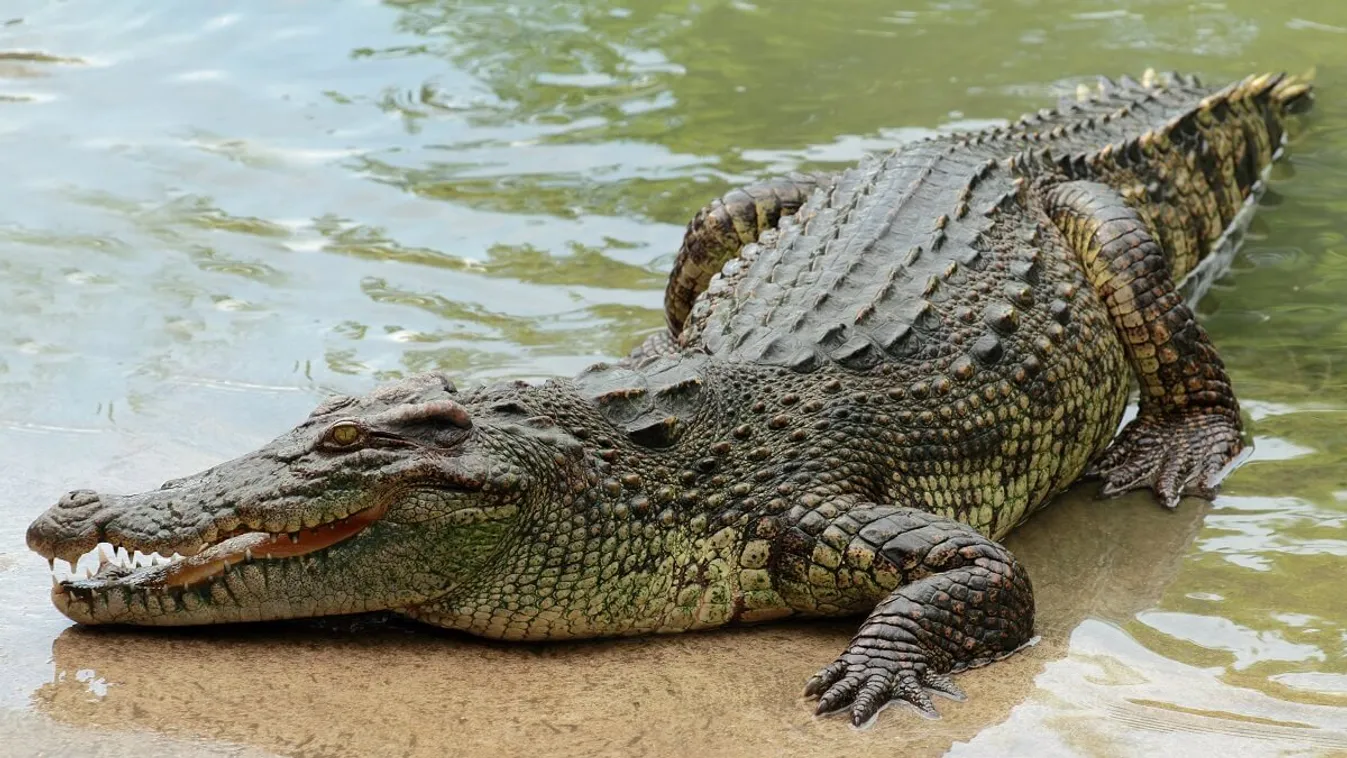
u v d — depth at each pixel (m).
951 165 6.48
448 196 8.16
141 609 4.43
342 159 8.61
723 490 4.80
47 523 4.34
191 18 10.76
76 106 9.34
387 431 4.43
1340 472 5.75
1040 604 4.95
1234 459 5.89
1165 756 4.01
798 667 4.54
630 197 8.11
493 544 4.51
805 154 8.49
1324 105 9.26
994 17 10.68
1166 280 6.07
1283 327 6.88
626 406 4.86
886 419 5.06
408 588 4.48
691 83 9.62
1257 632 4.70
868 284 5.56
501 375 6.33
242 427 5.87
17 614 4.57
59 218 7.89
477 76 9.77
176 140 8.88
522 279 7.28
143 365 6.39
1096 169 6.93
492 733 4.08
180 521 4.32
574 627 4.68
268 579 4.42
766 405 4.98
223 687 4.24
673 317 6.91
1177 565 5.18
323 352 6.54
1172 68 9.61
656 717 4.20
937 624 4.47
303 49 10.22
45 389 6.15
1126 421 6.38
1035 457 5.51
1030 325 5.61
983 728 4.16
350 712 4.15
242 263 7.41
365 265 7.40
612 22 10.70
